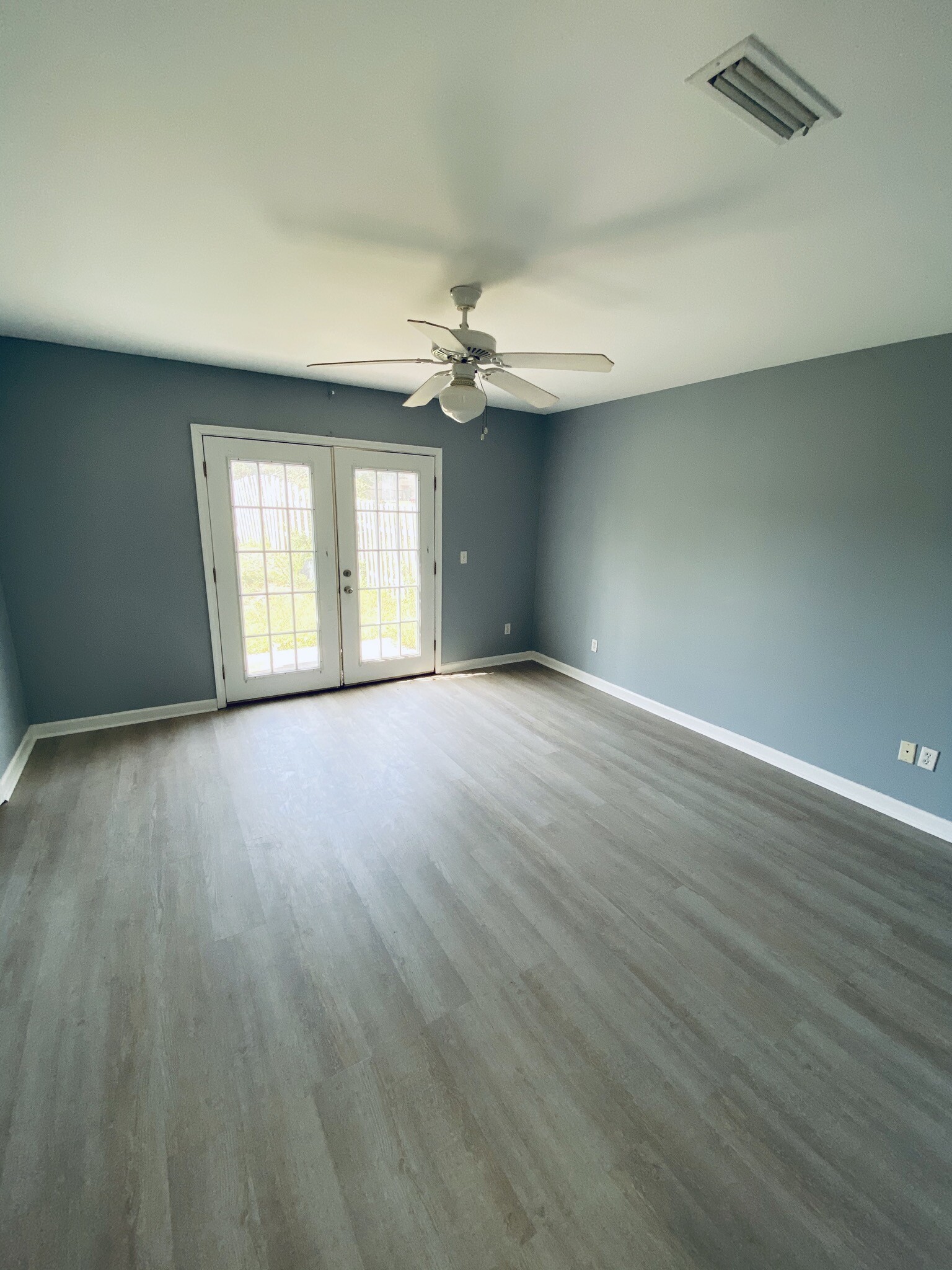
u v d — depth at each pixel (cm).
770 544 317
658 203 154
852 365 271
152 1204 115
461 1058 147
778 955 184
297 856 230
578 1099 138
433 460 446
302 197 155
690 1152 127
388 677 464
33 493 311
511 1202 117
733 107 116
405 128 126
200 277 208
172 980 169
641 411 395
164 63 108
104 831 244
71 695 340
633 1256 108
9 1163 121
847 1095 141
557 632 506
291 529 394
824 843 247
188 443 347
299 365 343
